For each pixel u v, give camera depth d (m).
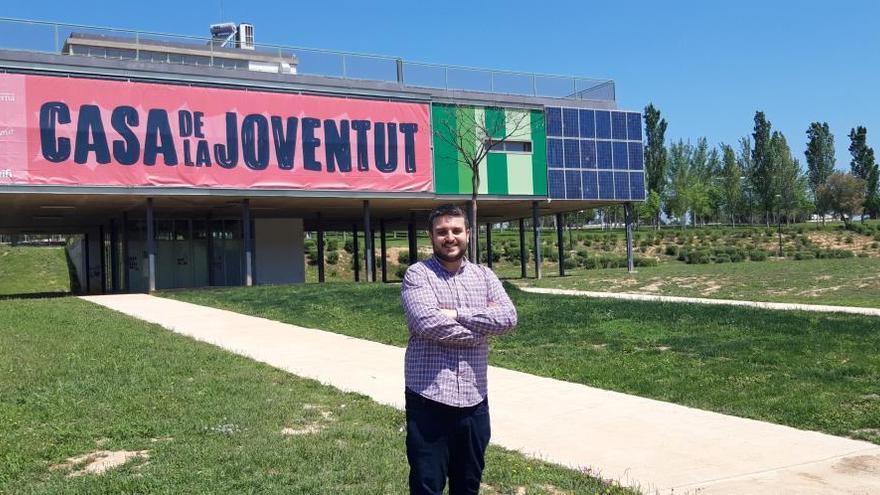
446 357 3.98
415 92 33.75
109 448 6.68
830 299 23.38
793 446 6.77
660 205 91.69
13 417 7.73
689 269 40.06
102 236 43.94
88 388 9.13
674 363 11.02
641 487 5.63
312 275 53.34
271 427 7.31
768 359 10.80
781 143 92.19
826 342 11.88
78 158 26.92
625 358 11.62
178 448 6.56
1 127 25.77
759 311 16.34
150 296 26.05
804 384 9.23
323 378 10.45
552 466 6.20
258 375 10.40
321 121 31.56
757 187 92.81
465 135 34.78
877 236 68.88
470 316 3.92
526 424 7.76
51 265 60.41
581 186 38.12
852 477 5.84
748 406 8.39
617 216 107.94
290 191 30.80
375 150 32.66
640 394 9.38
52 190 26.48
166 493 5.42
